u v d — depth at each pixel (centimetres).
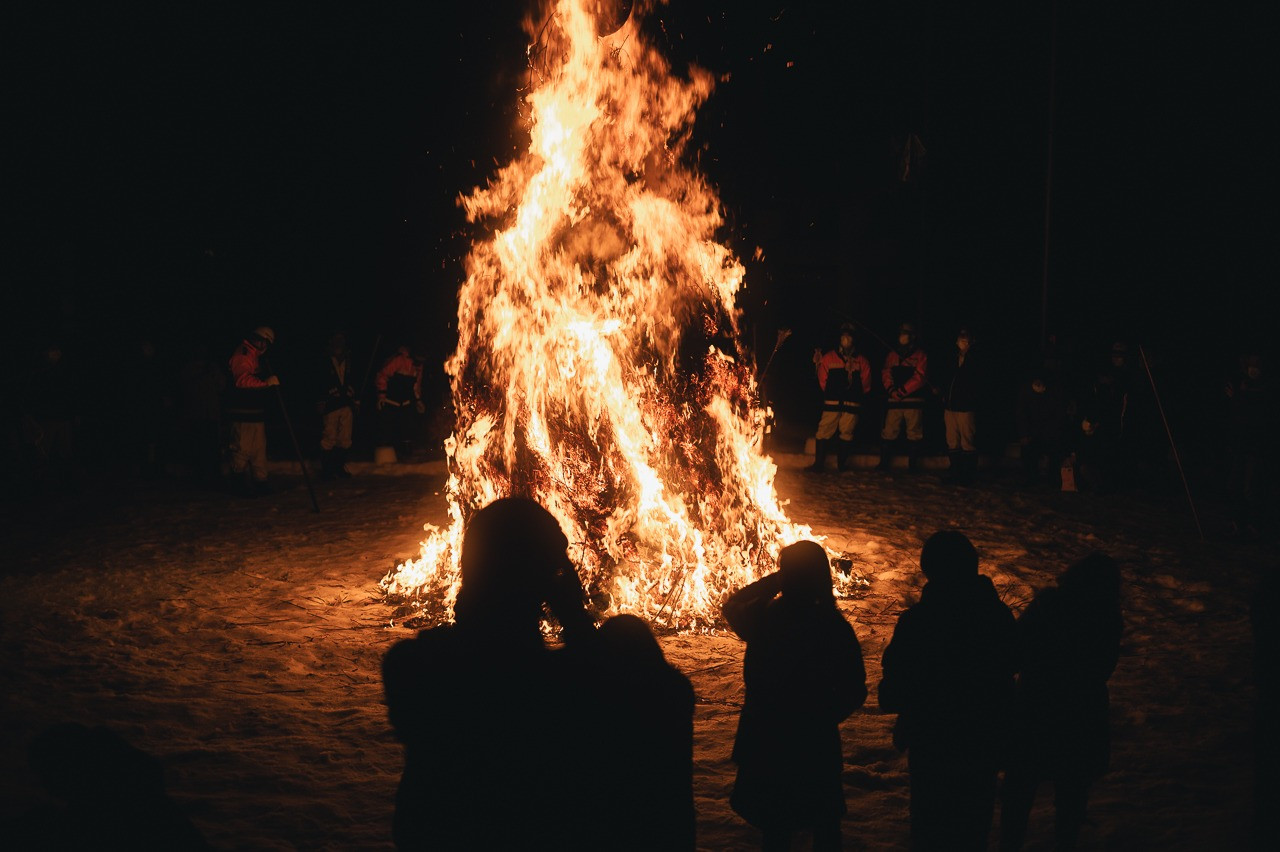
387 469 1569
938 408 1862
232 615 873
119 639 807
